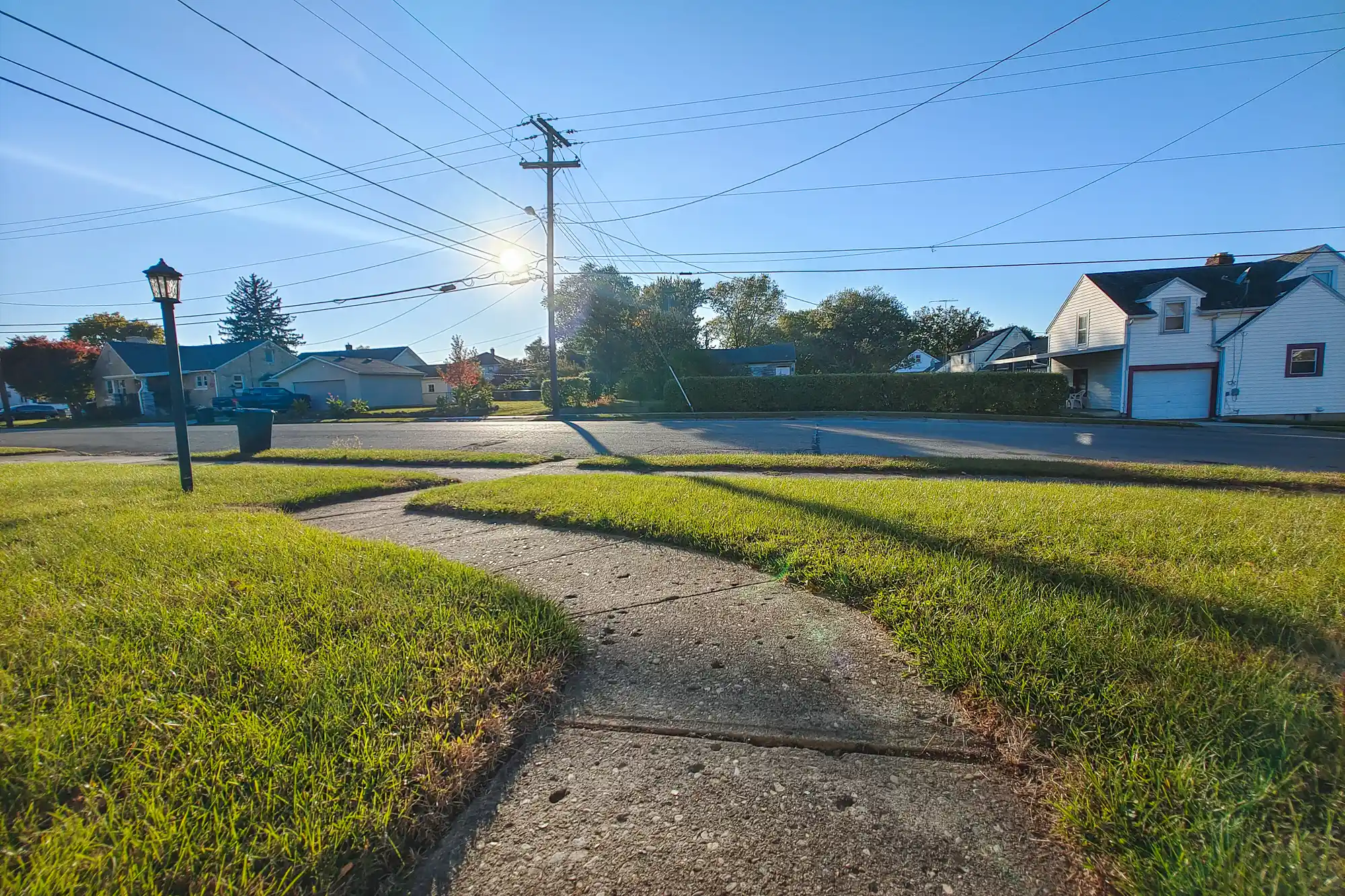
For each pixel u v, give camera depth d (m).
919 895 1.42
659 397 28.62
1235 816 1.52
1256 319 20.72
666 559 4.12
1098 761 1.77
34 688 2.18
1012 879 1.46
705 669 2.53
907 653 2.59
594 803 1.76
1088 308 24.22
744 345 56.72
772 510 5.15
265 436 12.43
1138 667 2.21
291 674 2.26
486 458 10.54
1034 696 2.11
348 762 1.78
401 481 8.08
